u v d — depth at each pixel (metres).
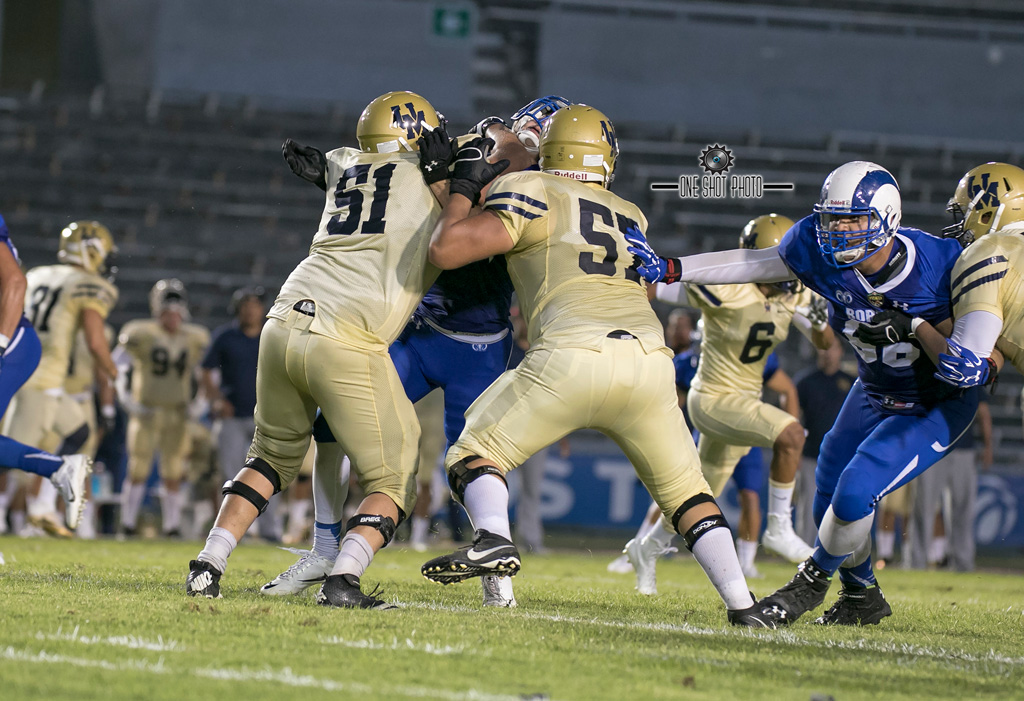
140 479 42.03
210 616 12.60
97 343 32.53
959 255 15.14
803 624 15.88
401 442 14.46
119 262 70.19
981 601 24.45
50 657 9.88
